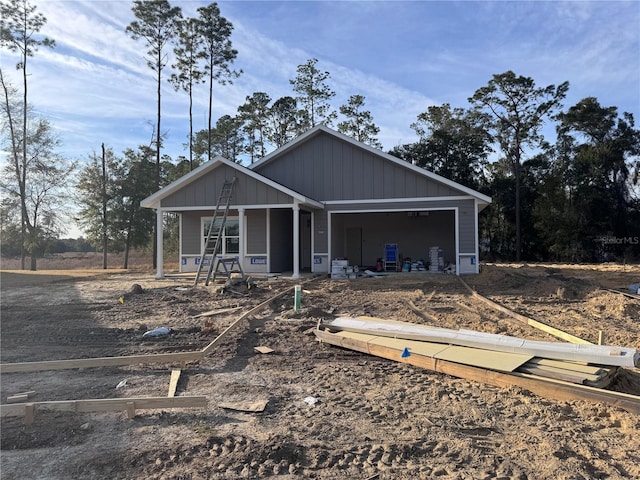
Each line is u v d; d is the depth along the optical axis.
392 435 4.20
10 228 29.94
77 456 3.81
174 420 4.55
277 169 18.95
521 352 5.92
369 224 23.53
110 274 21.73
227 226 19.20
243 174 16.61
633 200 38.75
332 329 8.08
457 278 16.25
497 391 5.34
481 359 5.89
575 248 36.62
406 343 6.88
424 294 13.07
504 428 4.36
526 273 19.12
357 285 14.80
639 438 4.08
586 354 5.37
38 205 30.34
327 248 18.34
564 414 4.65
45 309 10.98
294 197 16.06
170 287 14.73
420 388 5.48
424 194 17.53
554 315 9.73
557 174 37.94
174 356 6.55
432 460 3.74
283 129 48.16
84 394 5.36
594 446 3.97
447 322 9.07
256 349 7.23
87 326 9.09
